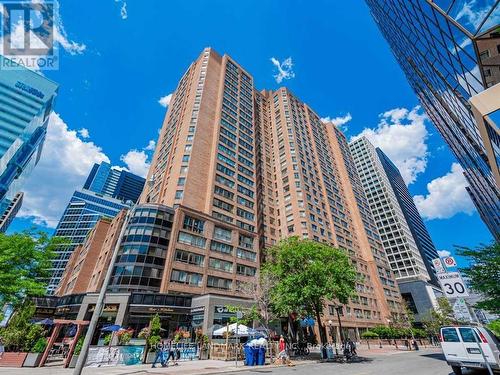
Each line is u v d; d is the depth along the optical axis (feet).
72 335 99.86
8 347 53.26
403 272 371.76
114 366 53.57
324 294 75.25
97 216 477.77
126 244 124.98
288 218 213.87
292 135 260.21
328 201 252.42
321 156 292.20
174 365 56.03
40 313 119.65
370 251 260.21
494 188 64.80
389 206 423.23
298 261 84.38
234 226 164.86
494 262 52.90
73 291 153.48
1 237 75.61
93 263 166.61
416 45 52.60
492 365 35.53
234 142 211.00
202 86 220.02
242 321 95.09
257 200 210.38
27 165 437.17
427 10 37.47
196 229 145.89
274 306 91.30
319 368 50.31
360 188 329.11
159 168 197.67
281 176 240.32
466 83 34.96
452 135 73.10
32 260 77.41
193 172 169.07
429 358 70.08
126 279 115.55
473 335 38.65
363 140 509.76
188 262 133.18
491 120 27.20
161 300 113.39
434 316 208.33
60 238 84.64
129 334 71.51
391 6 58.39
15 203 453.99
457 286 28.89
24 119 391.24
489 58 27.48
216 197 169.68
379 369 48.26
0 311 70.28
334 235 231.30
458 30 31.48
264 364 57.16
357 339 184.03
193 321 114.01
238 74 271.49
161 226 134.72
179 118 213.25
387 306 231.50
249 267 158.81
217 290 136.56
